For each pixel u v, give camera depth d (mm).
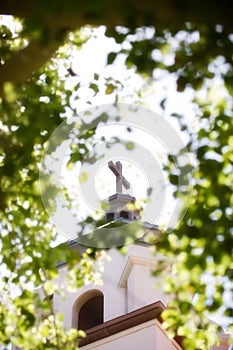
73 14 6910
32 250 12719
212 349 17781
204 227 11602
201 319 11953
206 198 11742
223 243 11445
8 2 6496
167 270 14836
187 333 12031
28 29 8172
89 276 13039
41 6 6605
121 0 6492
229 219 11539
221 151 11906
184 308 11789
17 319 12305
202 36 10031
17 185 12539
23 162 12242
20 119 12320
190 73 10820
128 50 11172
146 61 10789
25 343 12164
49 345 12102
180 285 11875
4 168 11984
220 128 12023
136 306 19703
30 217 12773
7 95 11609
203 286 11766
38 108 12484
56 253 12727
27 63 8273
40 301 12438
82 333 12391
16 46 12297
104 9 6941
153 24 7223
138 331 17797
